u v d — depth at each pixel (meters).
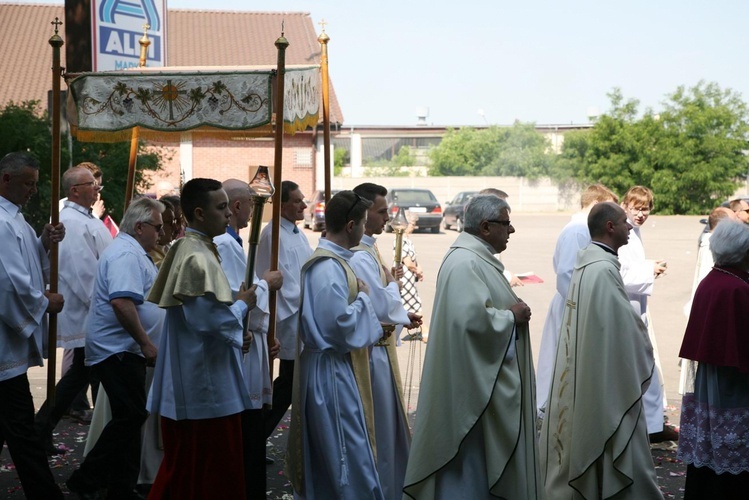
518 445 4.54
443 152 51.75
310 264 4.84
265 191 4.61
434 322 4.64
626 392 4.87
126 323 4.98
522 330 4.68
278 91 5.04
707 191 44.75
